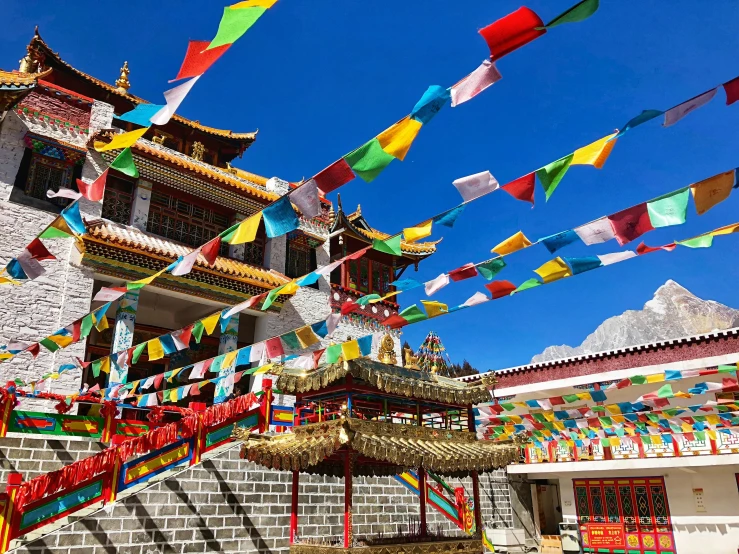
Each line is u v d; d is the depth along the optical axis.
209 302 23.98
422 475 14.28
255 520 14.95
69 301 20.08
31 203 20.66
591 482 27.19
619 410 16.73
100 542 12.00
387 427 12.00
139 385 16.44
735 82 5.30
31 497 11.42
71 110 22.55
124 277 21.28
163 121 4.65
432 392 13.18
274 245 27.77
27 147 21.08
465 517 20.89
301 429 12.31
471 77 5.13
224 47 4.26
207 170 25.08
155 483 13.38
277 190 28.73
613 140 5.91
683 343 24.27
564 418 17.73
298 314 27.36
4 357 12.65
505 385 29.52
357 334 29.44
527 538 27.00
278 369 12.88
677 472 24.55
